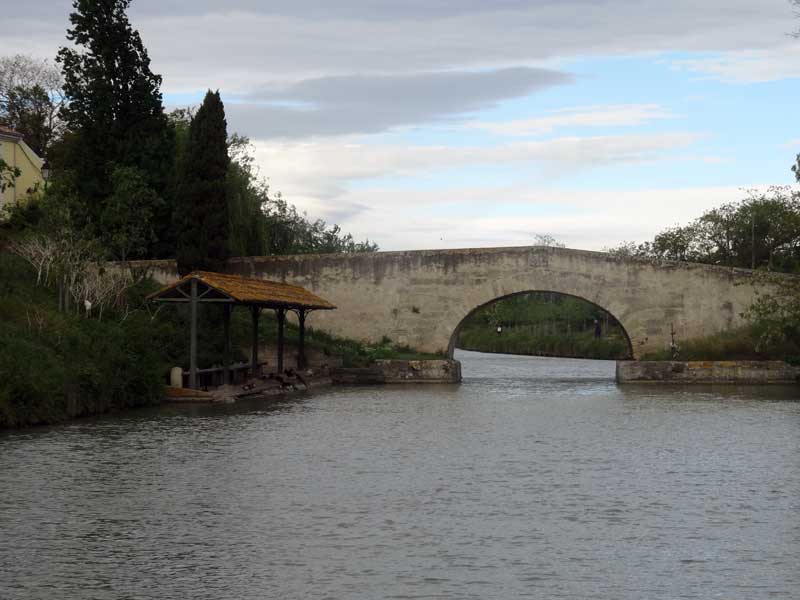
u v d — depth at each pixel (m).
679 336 47.78
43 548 14.54
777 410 33.62
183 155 49.56
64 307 37.47
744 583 13.00
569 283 48.88
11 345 28.91
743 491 18.80
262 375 43.22
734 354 46.84
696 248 75.12
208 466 21.27
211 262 49.25
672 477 20.28
